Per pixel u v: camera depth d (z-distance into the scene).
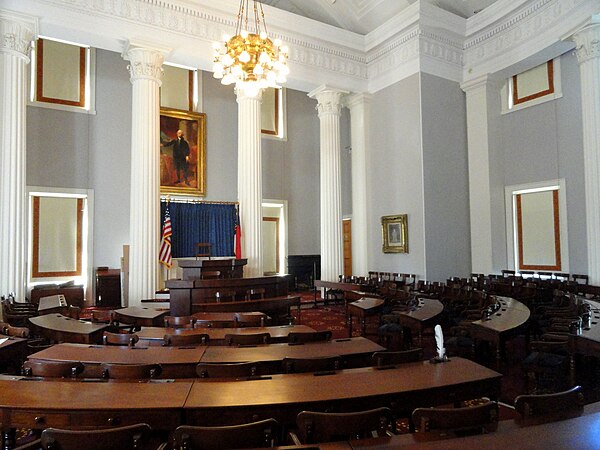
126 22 9.27
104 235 12.25
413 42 11.34
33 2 8.33
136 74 9.47
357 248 12.70
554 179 10.56
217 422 2.49
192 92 14.00
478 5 11.12
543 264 10.85
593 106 8.70
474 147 11.73
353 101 12.87
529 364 4.37
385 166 12.17
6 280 7.84
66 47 12.03
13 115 8.03
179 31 9.88
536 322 6.18
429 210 11.12
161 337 4.54
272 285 8.70
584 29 8.74
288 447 1.97
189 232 10.40
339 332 8.29
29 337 5.89
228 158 14.40
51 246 11.67
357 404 2.64
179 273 11.52
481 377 2.98
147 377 3.20
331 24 12.83
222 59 7.61
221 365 3.25
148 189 9.41
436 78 11.46
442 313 6.20
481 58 11.47
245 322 5.56
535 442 1.93
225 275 8.88
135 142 9.44
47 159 11.53
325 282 11.07
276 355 3.74
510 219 11.50
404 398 2.74
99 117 12.34
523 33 10.38
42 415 2.49
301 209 15.82
